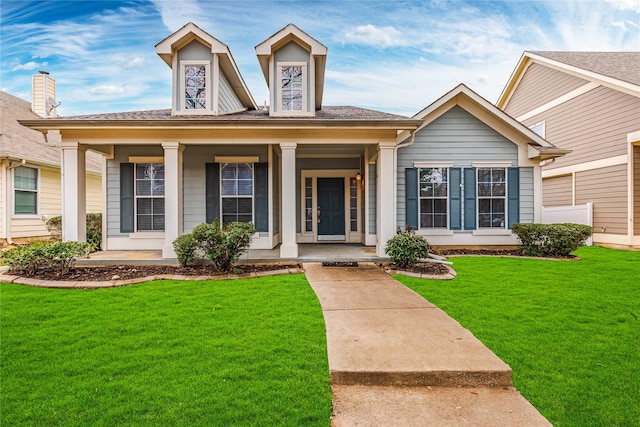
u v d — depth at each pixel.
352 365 2.96
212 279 6.18
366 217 10.04
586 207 11.63
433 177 9.47
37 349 3.30
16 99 15.11
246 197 9.42
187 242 6.84
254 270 6.93
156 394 2.56
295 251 7.75
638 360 3.14
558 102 13.56
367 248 9.71
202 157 9.34
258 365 2.99
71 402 2.46
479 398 2.65
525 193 9.53
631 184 10.61
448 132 9.45
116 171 9.33
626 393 2.64
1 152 10.17
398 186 9.38
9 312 4.35
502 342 3.49
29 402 2.46
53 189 12.38
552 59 13.62
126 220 9.28
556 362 3.10
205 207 9.38
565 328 3.88
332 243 11.20
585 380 2.82
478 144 9.47
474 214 9.45
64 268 6.65
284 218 7.78
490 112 9.27
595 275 6.54
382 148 7.96
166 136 7.76
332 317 4.24
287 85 8.32
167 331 3.75
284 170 7.83
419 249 6.94
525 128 9.20
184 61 8.25
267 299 4.93
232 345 3.38
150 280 6.11
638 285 5.80
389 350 3.27
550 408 2.48
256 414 2.34
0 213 10.47
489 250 9.30
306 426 2.24
